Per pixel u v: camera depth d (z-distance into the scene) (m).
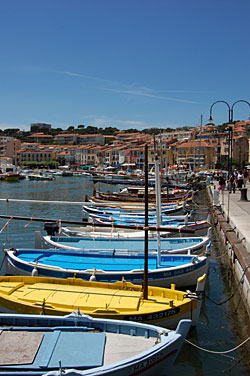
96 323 9.09
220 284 16.22
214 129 128.62
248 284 12.65
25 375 7.12
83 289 11.76
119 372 7.23
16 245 23.64
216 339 11.15
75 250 16.86
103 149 150.25
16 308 10.91
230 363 9.96
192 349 10.64
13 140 164.38
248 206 28.00
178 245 17.91
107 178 83.75
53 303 10.68
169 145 119.56
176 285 13.89
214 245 24.22
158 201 14.37
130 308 10.28
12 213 38.06
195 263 14.12
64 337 8.46
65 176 122.62
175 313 10.65
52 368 7.36
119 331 8.95
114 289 11.84
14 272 15.38
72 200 51.78
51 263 15.05
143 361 7.55
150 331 8.75
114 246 18.00
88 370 7.04
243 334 11.45
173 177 73.25
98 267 14.61
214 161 103.81
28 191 66.94
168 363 8.30
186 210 31.61
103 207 31.72
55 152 165.25
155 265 14.71
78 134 199.25
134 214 29.23
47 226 21.77
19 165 155.88
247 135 119.81
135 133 180.50
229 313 13.01
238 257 15.02
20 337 8.33
